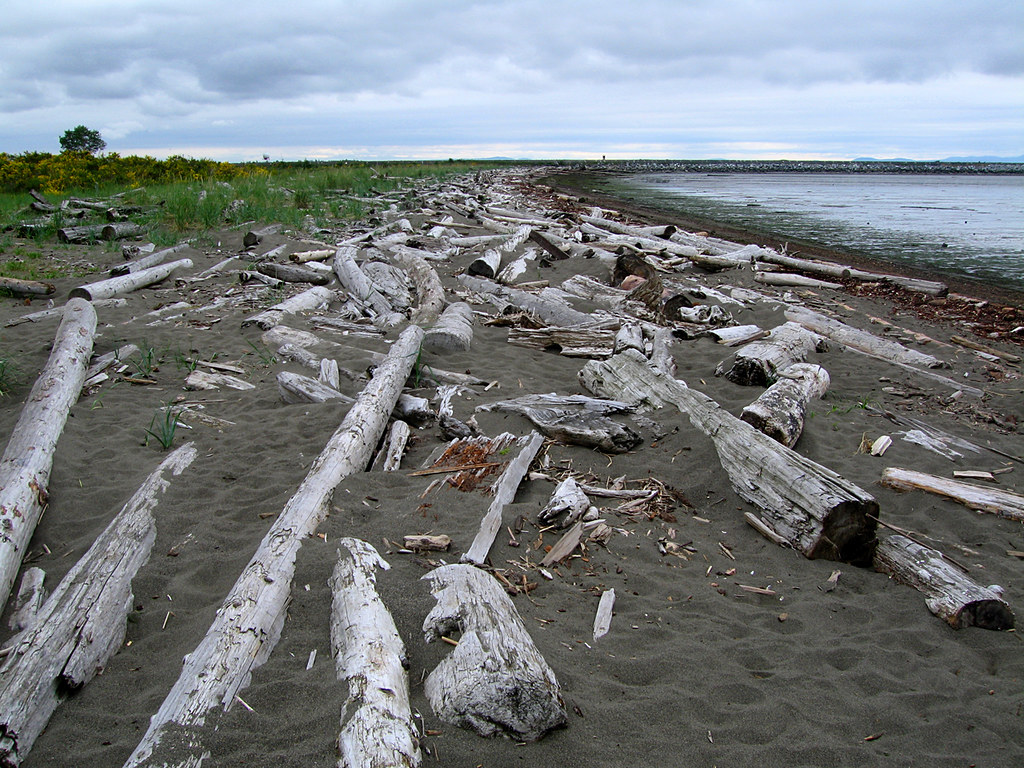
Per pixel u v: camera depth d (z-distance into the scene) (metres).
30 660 2.76
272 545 3.57
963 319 10.88
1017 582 3.99
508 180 45.62
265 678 2.76
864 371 7.98
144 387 6.42
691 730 2.69
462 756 2.38
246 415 5.82
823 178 74.38
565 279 12.36
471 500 4.30
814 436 5.88
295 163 45.88
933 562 3.94
